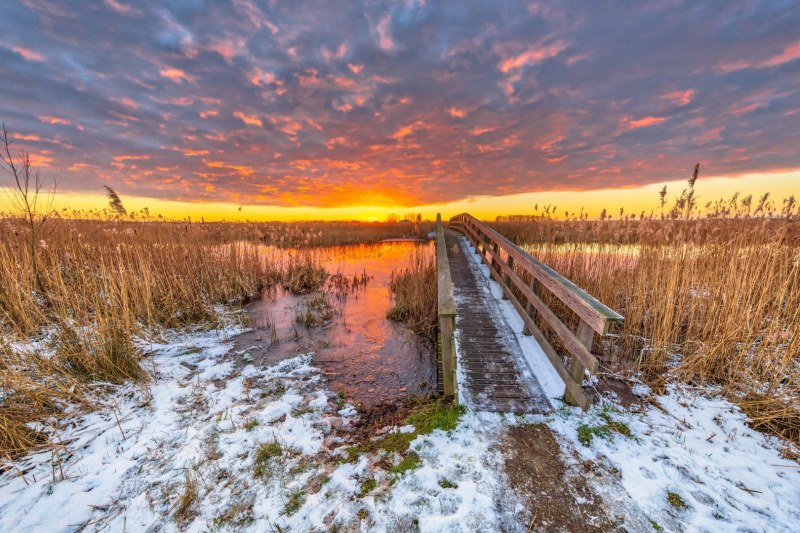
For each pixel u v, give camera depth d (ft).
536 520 6.60
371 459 8.66
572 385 9.71
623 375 11.98
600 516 6.63
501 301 19.27
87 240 23.32
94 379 12.17
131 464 8.71
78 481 8.11
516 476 7.68
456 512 6.88
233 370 14.83
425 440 9.05
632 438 8.76
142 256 22.50
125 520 7.07
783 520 6.39
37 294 17.01
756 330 12.30
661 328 13.44
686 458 8.02
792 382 10.28
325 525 6.78
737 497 6.93
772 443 8.52
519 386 11.12
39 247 20.29
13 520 7.06
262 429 10.26
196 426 10.42
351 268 40.19
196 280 24.43
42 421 10.00
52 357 12.16
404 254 51.49
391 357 16.72
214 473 8.39
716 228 18.54
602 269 20.90
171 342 17.28
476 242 36.91
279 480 8.13
